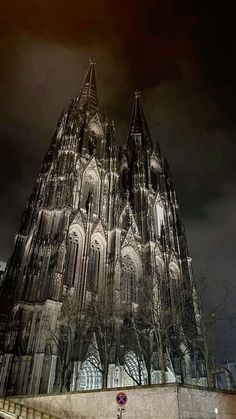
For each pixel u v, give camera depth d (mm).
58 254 53344
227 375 56031
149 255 71500
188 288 72750
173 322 58594
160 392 18828
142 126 119938
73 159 72750
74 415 22391
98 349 48438
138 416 18922
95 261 63531
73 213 63625
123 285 64375
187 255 83312
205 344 48906
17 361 43562
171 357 58000
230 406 20234
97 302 54875
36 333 46062
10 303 61250
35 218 69938
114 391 21234
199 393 19234
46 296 48812
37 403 26266
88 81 118188
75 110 90750
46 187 71500
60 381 43281
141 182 90688
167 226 88875
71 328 49188
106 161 84688
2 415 26875
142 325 55906
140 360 51219
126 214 79375
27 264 55719
